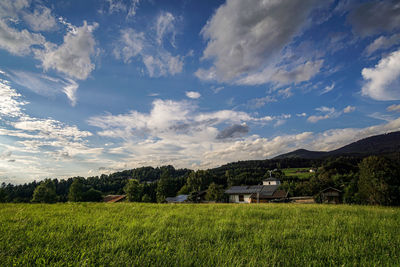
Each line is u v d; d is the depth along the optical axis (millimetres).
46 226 5477
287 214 8789
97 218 7031
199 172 92250
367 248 3963
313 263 3217
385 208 12273
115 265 2965
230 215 8438
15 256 3145
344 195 30047
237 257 3359
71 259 3199
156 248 3785
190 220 7207
